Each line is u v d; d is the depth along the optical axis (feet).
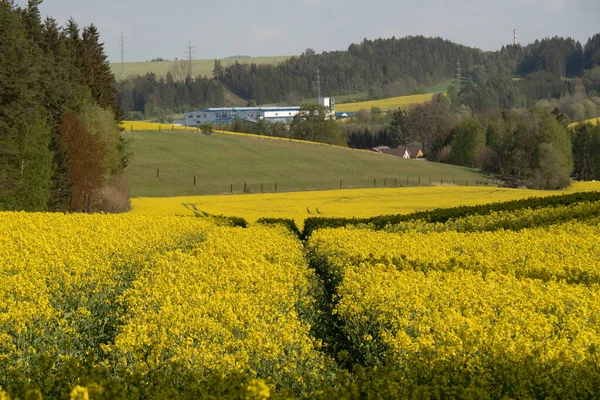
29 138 341.41
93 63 518.78
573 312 82.74
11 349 65.62
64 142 394.52
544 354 63.00
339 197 434.71
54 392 51.90
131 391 50.72
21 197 339.98
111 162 444.55
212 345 63.82
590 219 181.88
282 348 66.49
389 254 128.67
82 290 93.76
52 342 71.41
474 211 228.84
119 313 86.43
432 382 52.39
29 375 56.49
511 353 62.28
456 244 146.10
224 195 481.87
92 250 125.39
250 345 65.00
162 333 66.74
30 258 111.04
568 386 52.47
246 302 84.02
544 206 225.15
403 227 209.97
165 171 594.65
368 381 52.80
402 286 93.50
